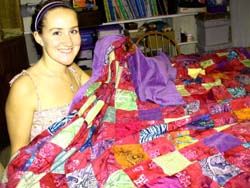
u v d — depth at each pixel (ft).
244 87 4.67
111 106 3.90
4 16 7.97
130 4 9.50
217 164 2.99
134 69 4.37
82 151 3.21
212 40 9.97
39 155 3.02
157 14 9.80
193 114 3.76
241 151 3.16
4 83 7.57
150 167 2.95
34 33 3.59
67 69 4.11
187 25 10.53
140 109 4.01
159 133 3.44
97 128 3.49
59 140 3.11
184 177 2.81
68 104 3.74
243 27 9.82
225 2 9.80
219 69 5.57
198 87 4.77
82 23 8.93
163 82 4.37
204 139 3.36
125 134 3.50
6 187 3.07
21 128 3.55
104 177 2.87
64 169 3.05
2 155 7.45
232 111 3.91
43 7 3.42
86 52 9.39
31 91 3.50
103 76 4.00
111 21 9.50
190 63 5.64
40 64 3.67
